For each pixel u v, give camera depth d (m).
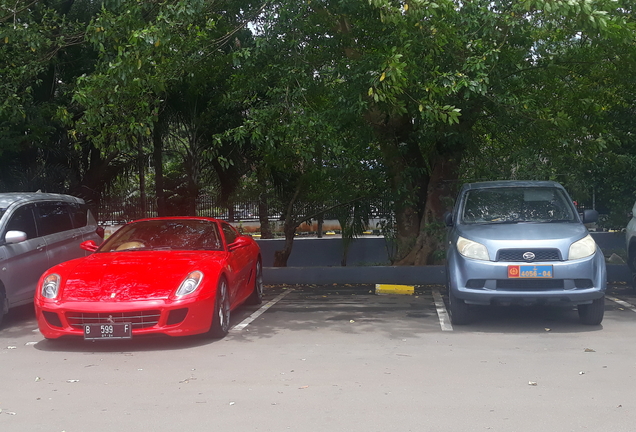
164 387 5.20
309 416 4.40
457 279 7.54
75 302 6.59
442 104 9.88
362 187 14.02
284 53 10.88
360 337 7.21
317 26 10.86
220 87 14.52
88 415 4.50
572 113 11.99
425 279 12.27
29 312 9.60
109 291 6.67
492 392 4.93
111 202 17.80
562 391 4.93
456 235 8.06
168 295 6.64
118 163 17.42
